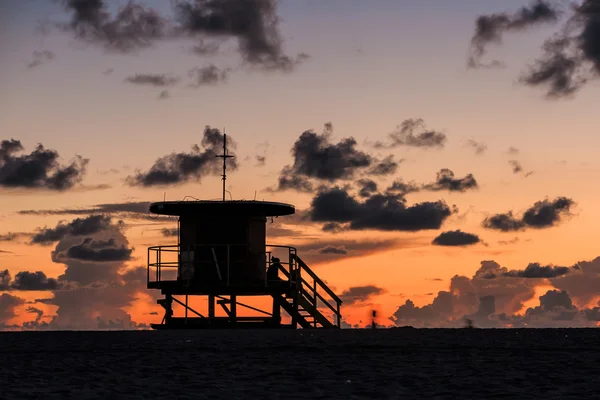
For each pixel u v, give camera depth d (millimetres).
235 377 18281
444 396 15125
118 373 19250
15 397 15117
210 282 49812
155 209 50562
